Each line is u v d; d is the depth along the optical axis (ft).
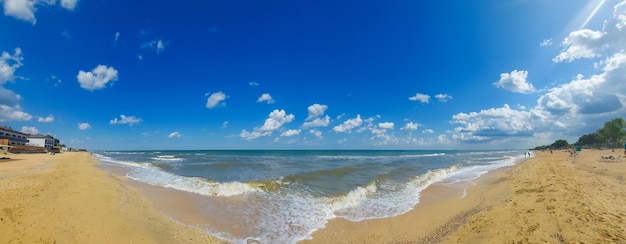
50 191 35.55
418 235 27.68
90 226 24.82
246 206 37.99
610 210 25.34
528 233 21.77
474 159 158.92
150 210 34.12
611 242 18.47
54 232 22.16
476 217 29.45
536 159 132.05
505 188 46.91
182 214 33.73
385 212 35.91
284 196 43.83
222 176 66.33
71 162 94.79
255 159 156.97
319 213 35.37
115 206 33.19
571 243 18.94
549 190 37.73
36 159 101.04
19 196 30.86
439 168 91.50
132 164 105.50
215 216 33.47
